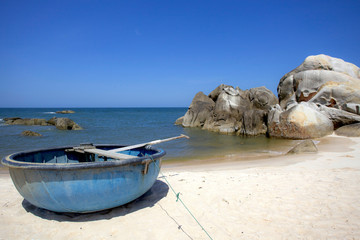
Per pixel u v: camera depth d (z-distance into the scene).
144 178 4.50
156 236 3.89
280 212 4.57
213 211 4.76
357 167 8.03
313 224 4.07
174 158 12.86
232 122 24.66
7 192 6.02
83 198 4.01
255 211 4.68
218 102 26.45
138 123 40.06
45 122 33.09
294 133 18.36
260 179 6.73
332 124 18.27
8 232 4.02
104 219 4.42
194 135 22.67
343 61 24.67
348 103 19.08
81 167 3.81
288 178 6.67
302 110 18.45
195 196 5.55
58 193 3.93
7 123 33.34
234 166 9.97
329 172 7.16
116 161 4.05
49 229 4.11
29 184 4.03
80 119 51.75
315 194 5.28
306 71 23.17
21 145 17.91
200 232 4.00
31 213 4.71
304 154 11.67
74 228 4.13
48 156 5.75
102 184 4.01
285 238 3.73
